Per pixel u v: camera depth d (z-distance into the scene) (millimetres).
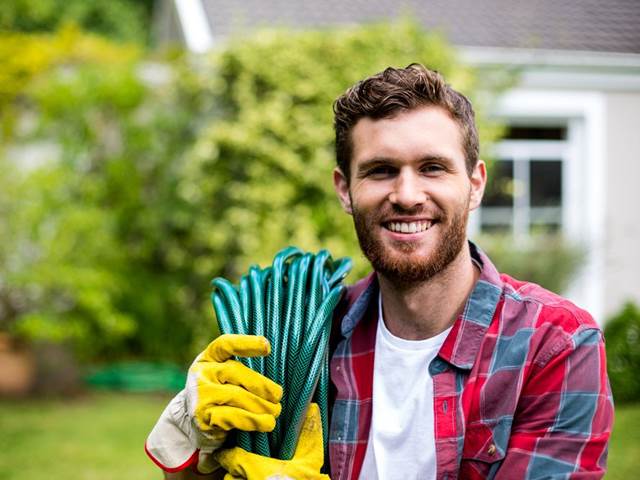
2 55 6723
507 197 7289
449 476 1416
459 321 1476
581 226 7105
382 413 1510
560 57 6887
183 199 6797
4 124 6785
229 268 6609
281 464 1415
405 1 8039
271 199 6027
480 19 7840
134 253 6977
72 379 6438
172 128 6879
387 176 1460
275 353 1489
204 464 1488
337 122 1560
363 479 1499
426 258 1447
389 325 1552
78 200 6797
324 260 1638
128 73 6809
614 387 6160
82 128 6836
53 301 6512
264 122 6023
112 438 5070
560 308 1441
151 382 6684
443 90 1458
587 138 7180
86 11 14445
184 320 7062
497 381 1418
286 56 6055
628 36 7668
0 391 6203
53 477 4254
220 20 7258
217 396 1367
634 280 7113
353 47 6059
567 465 1351
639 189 7234
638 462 4480
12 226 6191
